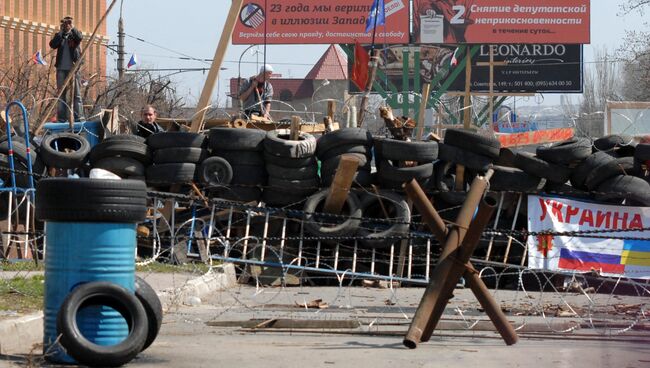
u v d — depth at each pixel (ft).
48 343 55.01
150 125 127.54
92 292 54.08
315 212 110.83
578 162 112.78
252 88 146.30
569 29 359.25
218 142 114.01
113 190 54.90
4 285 76.07
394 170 110.83
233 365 56.08
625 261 110.42
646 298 100.73
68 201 54.49
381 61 353.92
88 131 130.11
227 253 109.70
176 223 114.62
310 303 89.35
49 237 55.57
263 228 114.62
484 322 74.28
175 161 113.39
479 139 111.34
